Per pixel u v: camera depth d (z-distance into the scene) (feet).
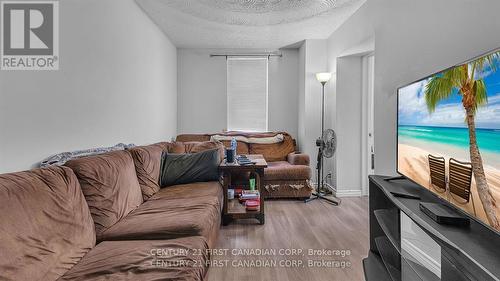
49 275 3.72
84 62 7.11
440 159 4.60
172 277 3.70
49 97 5.95
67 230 4.32
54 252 3.92
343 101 13.53
